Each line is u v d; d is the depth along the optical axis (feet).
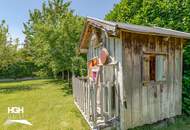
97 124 14.48
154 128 15.99
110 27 13.87
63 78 59.72
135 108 15.14
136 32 13.82
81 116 20.49
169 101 17.40
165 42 17.01
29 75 77.51
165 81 17.11
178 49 18.03
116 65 15.31
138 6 30.73
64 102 28.48
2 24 55.47
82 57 38.34
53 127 17.48
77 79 23.36
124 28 13.08
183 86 19.80
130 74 14.83
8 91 43.09
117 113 15.15
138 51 15.26
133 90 15.01
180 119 18.03
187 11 22.71
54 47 40.75
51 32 41.01
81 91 19.75
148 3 27.55
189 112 19.07
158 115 16.56
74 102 26.96
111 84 15.51
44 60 47.14
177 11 23.90
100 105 15.52
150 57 16.29
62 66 40.63
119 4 34.65
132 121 14.99
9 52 54.90
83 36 24.76
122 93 14.43
